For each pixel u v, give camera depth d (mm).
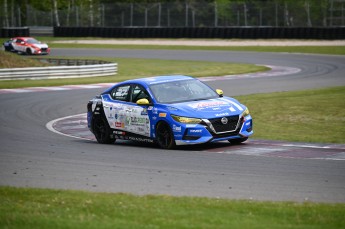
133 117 39094
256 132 44469
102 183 27562
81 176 29375
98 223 18562
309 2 162125
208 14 179125
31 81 89562
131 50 151750
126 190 25906
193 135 35906
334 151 34938
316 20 162000
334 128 45344
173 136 36562
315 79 85062
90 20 199750
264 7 168875
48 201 22469
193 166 31062
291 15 165125
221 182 27141
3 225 18734
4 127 49969
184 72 101375
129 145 40000
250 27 158750
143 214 19906
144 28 177000
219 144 38531
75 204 21781
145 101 38031
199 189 25828
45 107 62656
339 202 23109
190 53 139875
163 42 166625
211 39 165625
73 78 95000
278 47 140250
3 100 68375
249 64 112875
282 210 20719
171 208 20953
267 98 64062
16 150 38219
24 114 58000
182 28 171000
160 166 31328
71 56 139875
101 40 180000
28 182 28266
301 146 37031
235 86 79562
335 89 70188
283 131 44750
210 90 39625
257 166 30609
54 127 50062
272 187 25922
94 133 42031
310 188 25609
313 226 18391
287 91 71375
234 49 143500
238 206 21438
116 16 194750
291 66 106062
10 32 190125
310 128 45719
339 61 109500
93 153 36344
